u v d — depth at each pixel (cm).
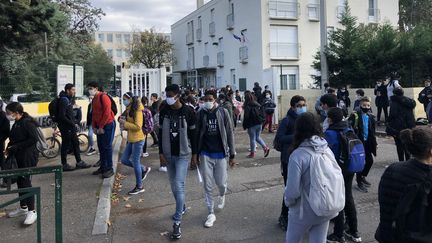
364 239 511
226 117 588
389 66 1952
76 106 1172
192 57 4328
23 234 550
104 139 815
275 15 2905
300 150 358
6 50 1384
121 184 813
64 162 896
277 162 992
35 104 1130
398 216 271
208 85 3925
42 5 1249
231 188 760
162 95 1662
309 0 2997
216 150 584
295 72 2978
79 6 3356
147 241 525
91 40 3844
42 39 1700
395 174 278
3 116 723
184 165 551
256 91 1792
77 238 534
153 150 1224
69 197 700
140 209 657
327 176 348
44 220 598
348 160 478
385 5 3288
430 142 269
